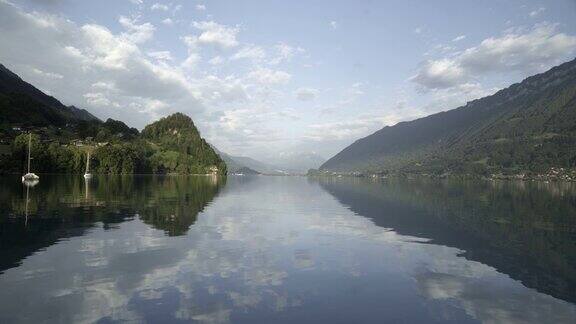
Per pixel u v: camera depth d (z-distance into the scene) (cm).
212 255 2089
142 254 2069
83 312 1277
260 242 2480
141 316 1255
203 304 1372
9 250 2122
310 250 2272
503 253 2253
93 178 12588
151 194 6244
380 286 1617
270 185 12394
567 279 1741
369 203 5512
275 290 1543
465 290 1584
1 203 4353
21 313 1262
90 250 2141
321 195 7344
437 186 12838
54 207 4094
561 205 5581
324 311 1339
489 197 7219
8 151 15088
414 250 2314
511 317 1316
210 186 9925
